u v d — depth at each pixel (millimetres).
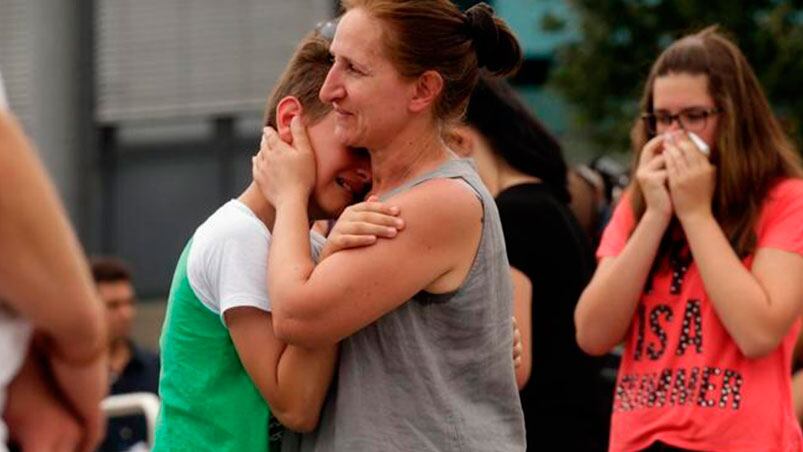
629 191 9930
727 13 32031
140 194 30812
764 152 9547
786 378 9422
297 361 6930
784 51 31516
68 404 5000
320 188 7176
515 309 9578
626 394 9539
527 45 40062
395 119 6934
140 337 30734
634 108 32750
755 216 9453
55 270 4695
